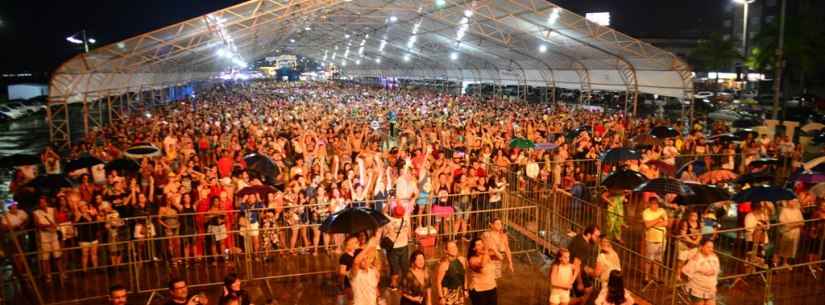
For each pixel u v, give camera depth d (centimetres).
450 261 779
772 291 972
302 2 2061
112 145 1928
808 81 4825
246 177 1279
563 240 1195
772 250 1134
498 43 3300
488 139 2172
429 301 775
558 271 795
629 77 3023
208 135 2305
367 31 4097
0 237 921
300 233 1238
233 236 1092
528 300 953
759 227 945
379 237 982
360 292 766
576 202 1221
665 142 1981
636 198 1213
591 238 865
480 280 796
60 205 1092
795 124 2373
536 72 4044
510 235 1280
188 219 1139
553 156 1789
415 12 2914
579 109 3447
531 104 4272
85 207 1087
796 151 1878
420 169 1341
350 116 3434
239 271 1086
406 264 998
